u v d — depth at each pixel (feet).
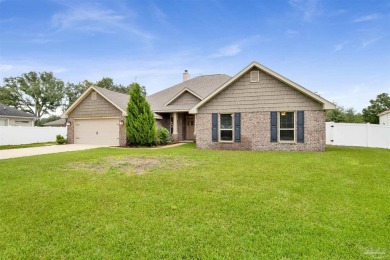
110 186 18.26
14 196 16.02
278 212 12.92
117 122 58.34
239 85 45.06
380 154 34.91
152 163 28.37
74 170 24.62
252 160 29.60
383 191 16.47
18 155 38.32
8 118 83.51
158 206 13.97
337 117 86.84
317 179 19.69
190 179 20.06
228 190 16.87
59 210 13.56
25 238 10.50
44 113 168.35
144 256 9.09
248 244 9.80
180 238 10.32
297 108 41.47
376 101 99.66
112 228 11.29
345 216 12.33
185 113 67.82
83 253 9.34
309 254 9.08
